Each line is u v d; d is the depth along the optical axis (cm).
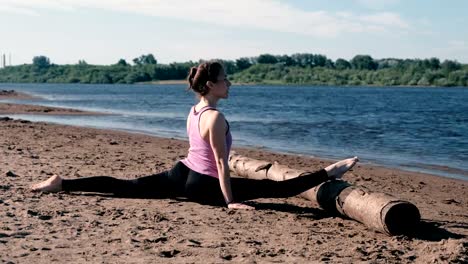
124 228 572
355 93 11112
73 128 2119
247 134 2205
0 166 955
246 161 909
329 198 673
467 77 19200
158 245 516
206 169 683
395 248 536
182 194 703
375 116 3722
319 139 2047
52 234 540
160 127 2466
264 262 478
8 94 7350
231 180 684
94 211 640
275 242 544
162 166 1062
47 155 1165
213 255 491
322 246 536
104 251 492
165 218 619
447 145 1927
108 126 2458
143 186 709
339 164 679
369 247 537
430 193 968
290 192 676
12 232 539
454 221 698
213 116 661
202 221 616
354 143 1934
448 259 494
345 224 634
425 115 3941
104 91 10775
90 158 1149
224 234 565
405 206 589
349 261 489
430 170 1323
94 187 709
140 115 3356
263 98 7594
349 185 669
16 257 467
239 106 4997
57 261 461
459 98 8394
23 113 3241
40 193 718
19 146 1336
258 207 710
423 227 641
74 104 4900
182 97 7431
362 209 612
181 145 1616
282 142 1912
